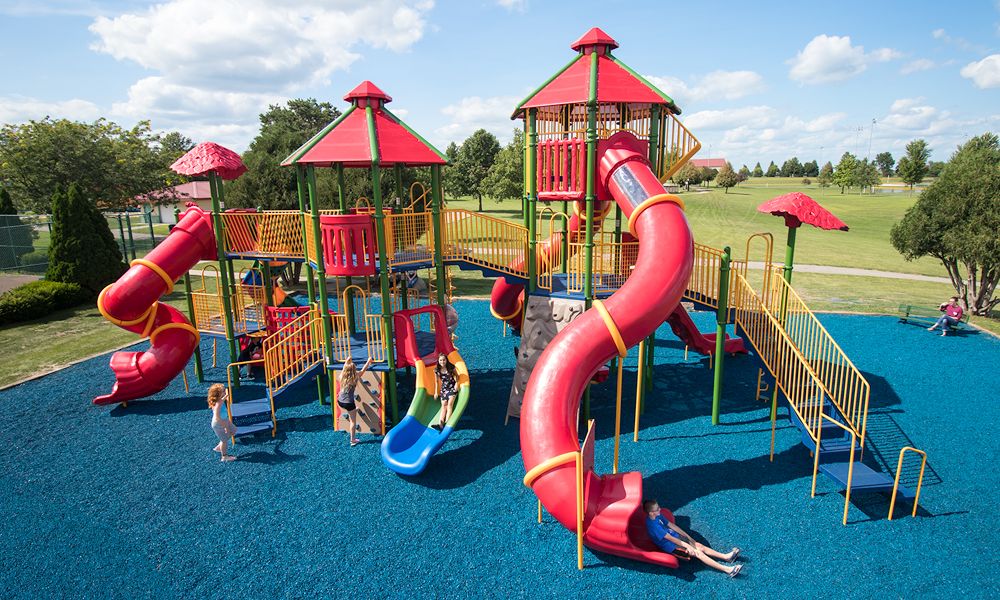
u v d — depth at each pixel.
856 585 7.26
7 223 28.62
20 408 13.23
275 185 27.67
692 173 145.88
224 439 10.69
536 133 12.11
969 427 11.52
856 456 10.05
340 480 10.08
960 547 7.93
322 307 11.98
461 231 12.56
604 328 9.21
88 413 12.98
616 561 7.85
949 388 13.65
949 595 7.05
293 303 18.33
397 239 12.91
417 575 7.62
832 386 10.65
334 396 12.09
